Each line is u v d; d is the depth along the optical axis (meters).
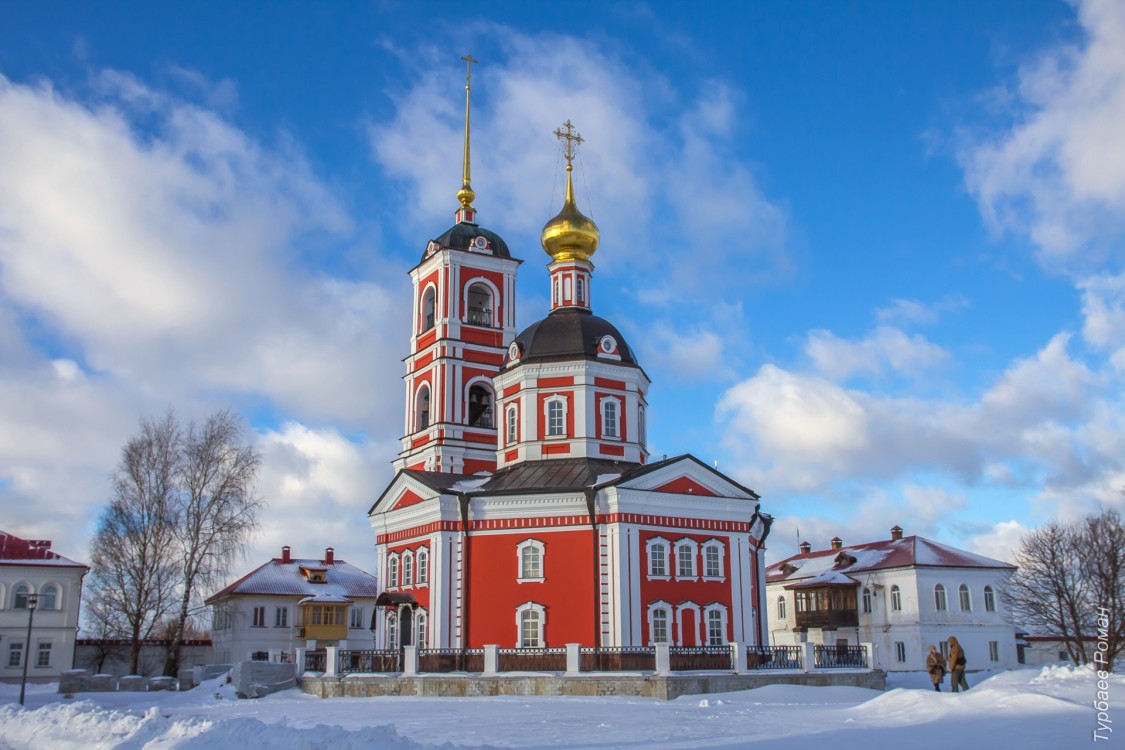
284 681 46.22
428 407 64.56
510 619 47.19
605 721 28.19
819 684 42.47
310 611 79.88
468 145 70.94
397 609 51.03
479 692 41.22
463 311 64.25
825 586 76.31
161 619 64.88
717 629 48.38
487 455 62.31
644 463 55.53
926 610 72.25
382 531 54.66
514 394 54.91
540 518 48.16
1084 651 61.75
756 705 34.50
